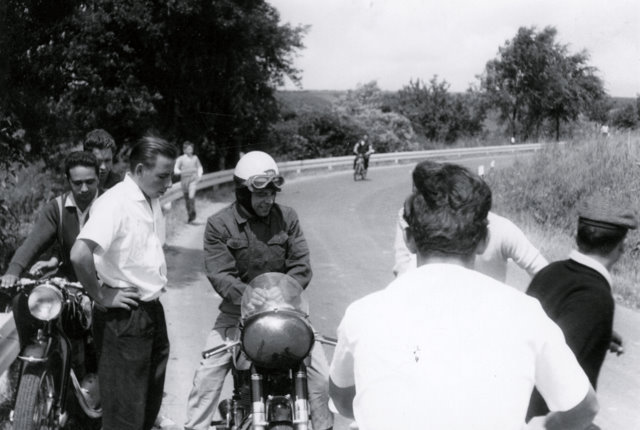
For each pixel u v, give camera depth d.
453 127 50.03
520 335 1.99
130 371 4.23
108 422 4.25
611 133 21.84
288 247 4.46
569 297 3.18
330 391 2.35
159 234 4.44
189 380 6.31
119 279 4.21
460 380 1.92
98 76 17.33
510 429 1.90
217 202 20.91
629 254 11.91
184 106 22.53
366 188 25.38
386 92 56.56
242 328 3.57
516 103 33.50
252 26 21.48
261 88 25.98
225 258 4.33
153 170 4.22
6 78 10.97
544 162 19.05
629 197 15.34
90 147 5.80
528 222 15.52
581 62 29.58
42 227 4.88
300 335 3.48
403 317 2.04
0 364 4.81
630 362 6.96
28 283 4.46
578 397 2.03
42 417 4.46
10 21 10.98
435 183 2.20
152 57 20.27
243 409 3.93
